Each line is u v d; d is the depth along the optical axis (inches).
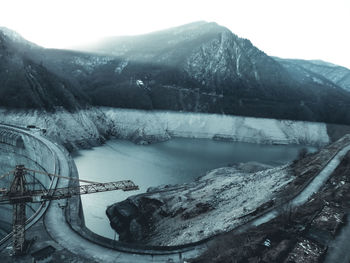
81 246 1375.5
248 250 1030.4
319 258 922.1
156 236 1930.4
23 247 1294.3
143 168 3961.6
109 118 6668.3
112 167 3900.1
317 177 1945.1
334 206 1289.4
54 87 5393.7
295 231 1120.2
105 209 2605.8
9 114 4276.6
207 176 3348.9
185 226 1884.8
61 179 2132.1
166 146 5767.7
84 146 4955.7
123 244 1375.5
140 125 6451.8
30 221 1578.5
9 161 3403.1
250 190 2190.0
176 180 3533.5
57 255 1284.4
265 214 1528.1
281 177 2229.3
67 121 5049.2
